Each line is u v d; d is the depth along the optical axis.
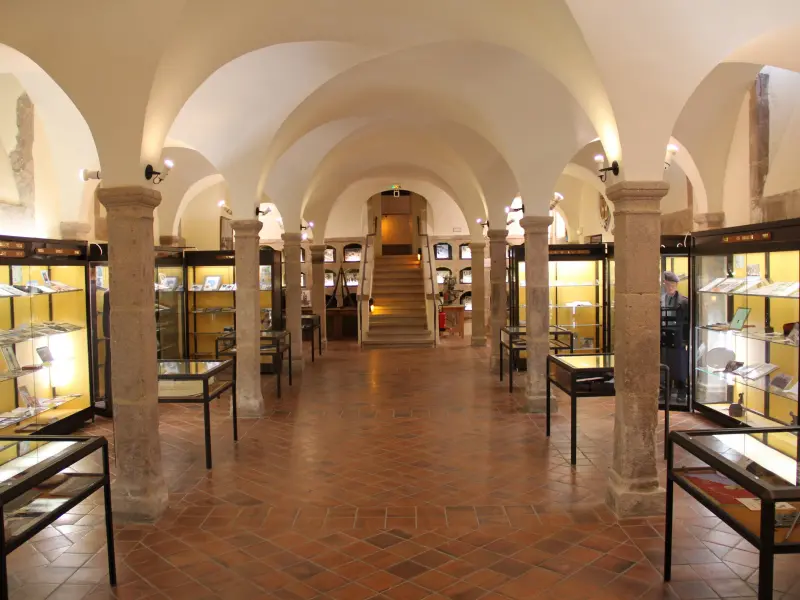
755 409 6.82
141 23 4.38
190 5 4.48
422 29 5.86
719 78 8.18
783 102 7.78
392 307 17.84
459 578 3.79
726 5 4.23
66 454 3.36
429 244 18.95
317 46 6.36
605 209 14.84
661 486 5.21
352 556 4.11
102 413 8.18
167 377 5.88
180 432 7.34
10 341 6.55
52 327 7.30
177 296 11.38
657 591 3.62
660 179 4.68
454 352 14.27
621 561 4.00
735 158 8.97
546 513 4.80
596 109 4.90
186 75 5.07
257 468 5.98
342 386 10.27
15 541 2.88
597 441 6.77
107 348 8.16
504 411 8.27
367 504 5.03
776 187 7.97
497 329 11.70
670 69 4.52
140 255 4.78
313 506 5.00
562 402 8.85
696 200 9.68
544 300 8.14
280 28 5.62
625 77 4.53
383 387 10.13
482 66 6.94
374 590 3.66
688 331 7.93
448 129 10.48
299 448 6.65
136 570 3.96
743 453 3.29
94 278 7.91
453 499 5.11
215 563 4.04
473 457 6.25
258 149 7.75
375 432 7.28
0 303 6.72
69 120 8.20
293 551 4.19
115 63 4.52
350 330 17.89
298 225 11.75
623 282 4.80
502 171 11.55
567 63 4.91
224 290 11.52
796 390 5.87
